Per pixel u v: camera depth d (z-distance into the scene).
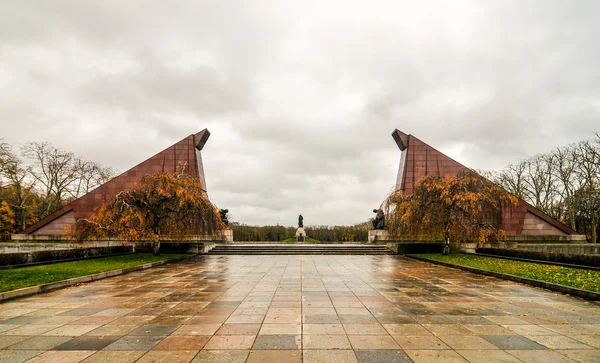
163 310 7.30
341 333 5.70
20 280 10.38
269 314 6.95
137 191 19.08
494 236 19.16
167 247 23.22
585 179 33.84
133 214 18.16
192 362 4.48
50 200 38.34
